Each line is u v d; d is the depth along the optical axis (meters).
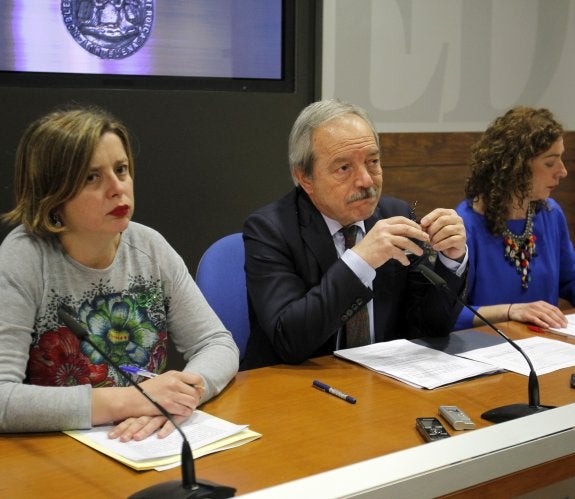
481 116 3.77
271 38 3.10
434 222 1.82
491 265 2.33
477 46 3.69
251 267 1.88
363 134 1.80
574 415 1.19
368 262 1.71
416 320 1.98
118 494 1.06
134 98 2.83
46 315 1.47
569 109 4.03
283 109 3.17
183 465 1.03
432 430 1.27
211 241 3.08
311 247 1.87
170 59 2.90
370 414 1.39
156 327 1.61
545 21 3.86
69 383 1.49
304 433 1.30
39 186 1.44
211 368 1.51
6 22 2.60
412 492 0.96
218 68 3.01
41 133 1.43
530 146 2.24
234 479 1.11
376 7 3.35
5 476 1.13
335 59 3.27
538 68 3.89
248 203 3.14
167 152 2.93
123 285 1.57
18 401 1.29
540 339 1.91
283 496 0.89
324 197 1.84
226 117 3.03
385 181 3.51
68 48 2.71
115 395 1.33
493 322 2.14
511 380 1.59
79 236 1.48
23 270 1.45
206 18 2.95
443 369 1.65
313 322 1.71
